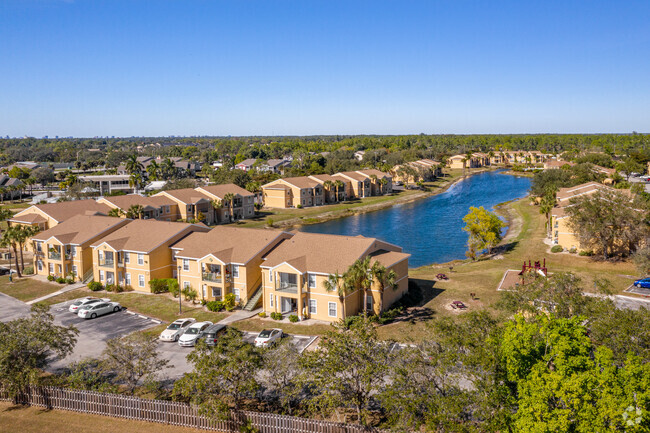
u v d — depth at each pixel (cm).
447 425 2527
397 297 5778
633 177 18038
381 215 14038
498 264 7594
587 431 2242
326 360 3091
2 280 7075
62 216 8912
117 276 6569
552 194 9512
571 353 2609
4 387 3594
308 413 3306
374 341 3212
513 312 3650
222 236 6412
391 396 2730
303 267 5328
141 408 3278
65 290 6562
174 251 6625
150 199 11625
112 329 5081
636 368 2348
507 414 2459
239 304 5794
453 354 2706
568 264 7262
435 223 12375
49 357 4328
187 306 5844
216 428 3130
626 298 5556
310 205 15525
